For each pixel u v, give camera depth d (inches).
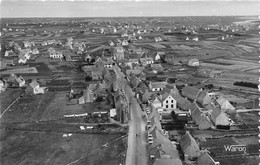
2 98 5162.4
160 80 6333.7
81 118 4207.7
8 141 3489.2
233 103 4692.4
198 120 3870.6
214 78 6407.5
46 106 4746.6
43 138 3563.0
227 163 2903.5
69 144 3395.7
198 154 3031.5
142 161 2992.1
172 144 3297.2
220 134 3617.1
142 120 4109.3
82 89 5718.5
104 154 3144.7
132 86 5831.7
